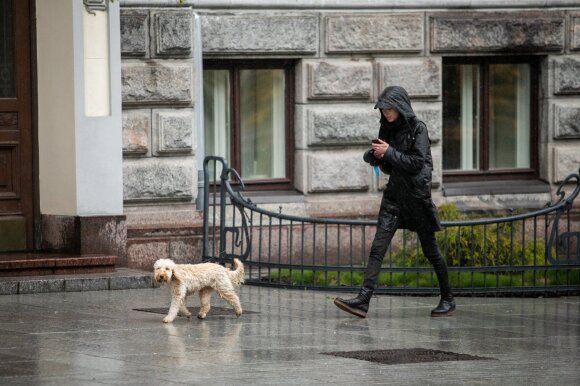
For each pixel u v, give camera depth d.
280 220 16.59
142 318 13.27
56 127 16.98
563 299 16.41
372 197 19.34
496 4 19.84
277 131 19.33
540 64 20.59
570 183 20.64
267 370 10.50
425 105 19.64
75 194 16.66
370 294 13.94
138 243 17.56
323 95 18.95
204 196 17.41
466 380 10.37
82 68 16.64
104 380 9.85
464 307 15.27
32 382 9.73
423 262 17.09
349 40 19.00
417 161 13.67
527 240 18.22
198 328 12.74
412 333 12.99
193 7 18.17
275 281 16.83
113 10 16.78
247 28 18.47
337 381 10.10
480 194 20.06
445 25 19.52
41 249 17.27
